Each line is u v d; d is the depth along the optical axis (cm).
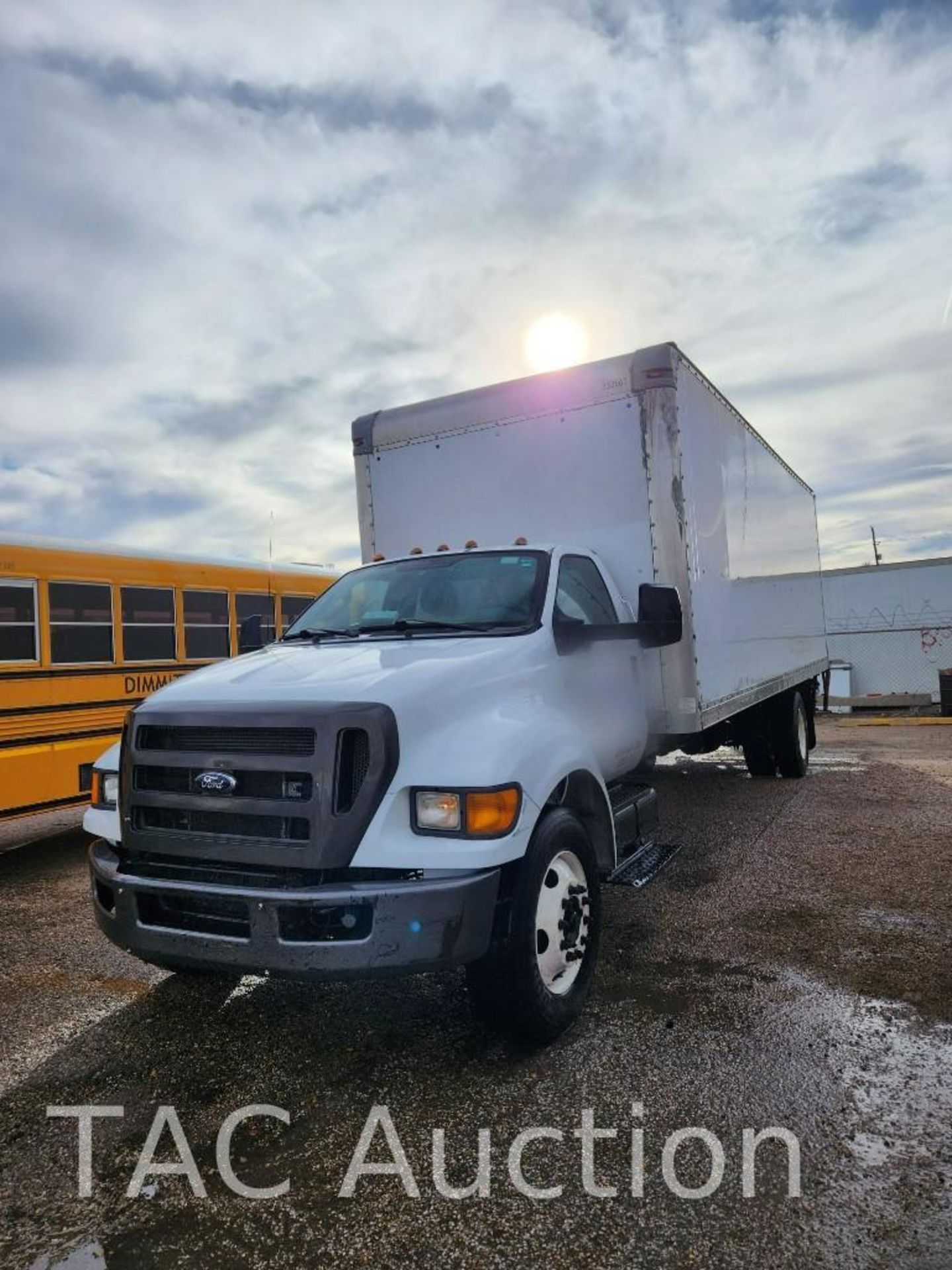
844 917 477
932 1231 229
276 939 290
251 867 306
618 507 541
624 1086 309
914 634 2108
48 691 724
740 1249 226
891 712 1923
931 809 752
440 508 606
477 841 299
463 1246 233
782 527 868
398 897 286
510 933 322
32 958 474
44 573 727
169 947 313
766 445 797
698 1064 322
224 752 316
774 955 425
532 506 570
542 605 432
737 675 653
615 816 444
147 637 820
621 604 525
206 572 888
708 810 780
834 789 868
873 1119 283
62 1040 368
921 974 394
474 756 315
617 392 540
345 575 534
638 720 516
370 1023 373
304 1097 314
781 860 600
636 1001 379
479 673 360
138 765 333
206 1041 362
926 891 516
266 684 341
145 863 331
